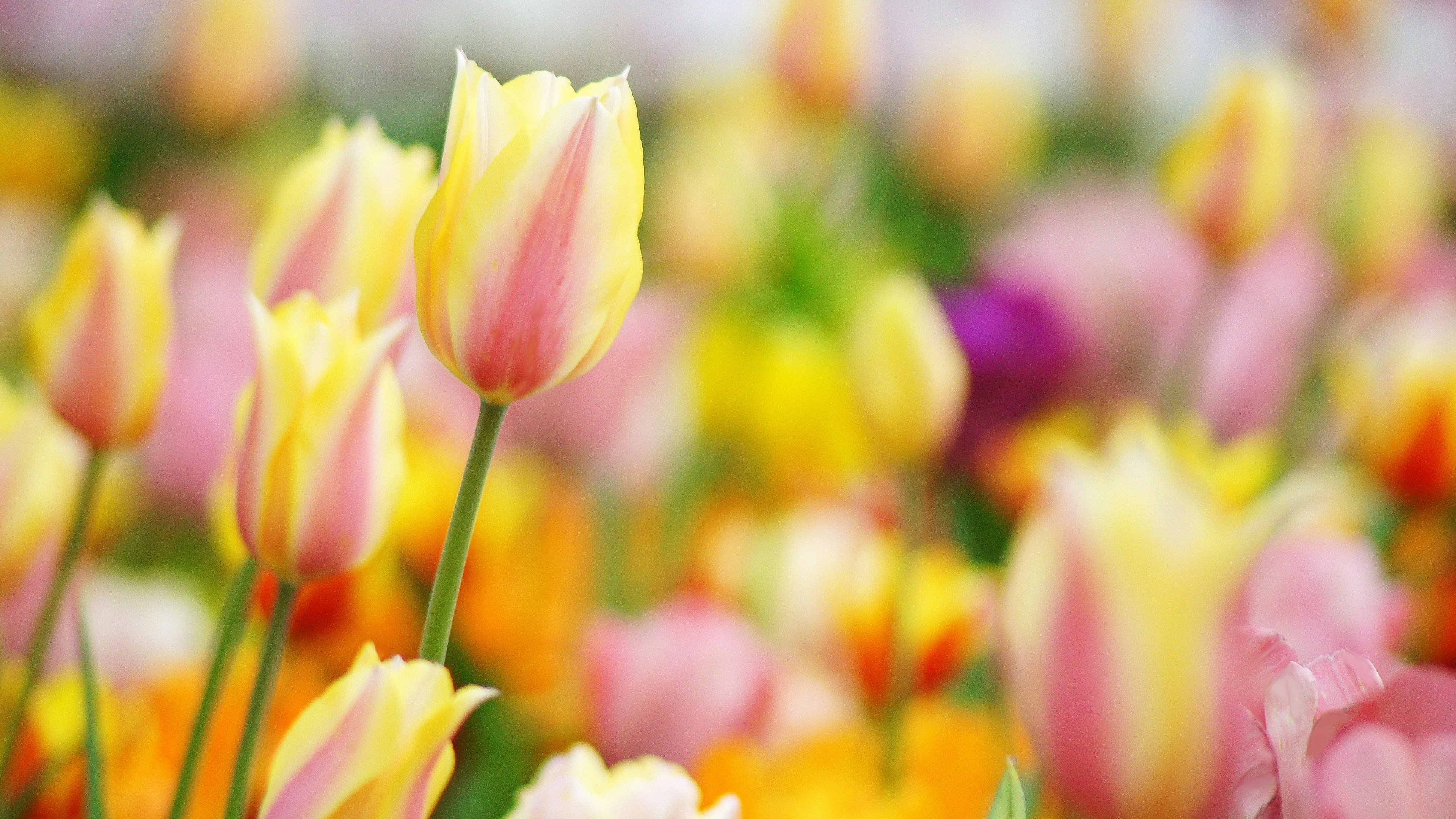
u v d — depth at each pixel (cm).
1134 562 82
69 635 120
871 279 186
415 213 93
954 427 159
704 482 177
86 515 96
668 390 170
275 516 87
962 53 257
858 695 125
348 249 92
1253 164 139
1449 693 88
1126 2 330
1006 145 249
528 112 86
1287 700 85
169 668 112
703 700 112
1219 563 82
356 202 92
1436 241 250
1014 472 160
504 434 154
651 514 163
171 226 97
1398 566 140
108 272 95
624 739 112
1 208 262
